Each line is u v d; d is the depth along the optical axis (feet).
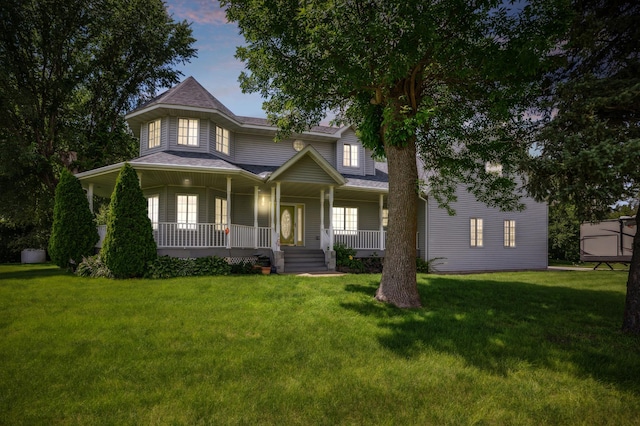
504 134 28.60
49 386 11.55
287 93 28.84
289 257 48.65
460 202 58.54
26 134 60.64
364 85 25.22
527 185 19.67
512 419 10.02
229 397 10.87
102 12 58.95
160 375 12.50
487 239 60.13
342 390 11.48
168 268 37.83
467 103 32.37
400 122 23.41
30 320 19.48
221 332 17.66
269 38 25.82
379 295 25.91
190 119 50.98
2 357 14.07
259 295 26.99
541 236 64.13
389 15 21.81
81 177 44.34
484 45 23.49
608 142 15.61
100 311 21.67
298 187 50.29
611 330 19.51
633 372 13.50
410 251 25.66
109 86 66.74
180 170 40.40
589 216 19.35
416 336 17.43
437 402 10.89
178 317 20.48
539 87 23.94
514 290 32.60
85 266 38.93
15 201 60.85
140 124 54.54
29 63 58.65
